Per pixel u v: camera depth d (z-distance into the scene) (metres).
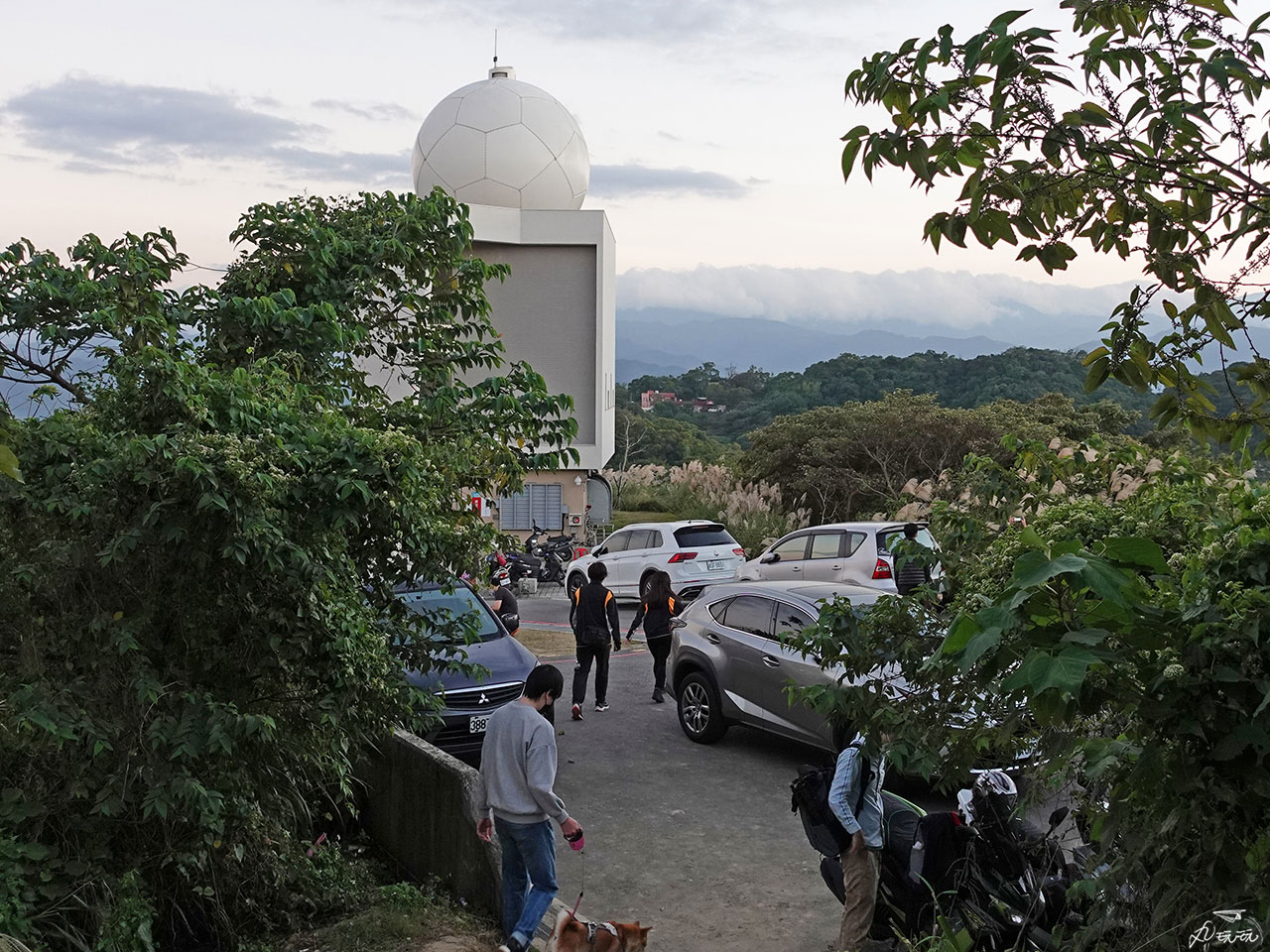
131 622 5.11
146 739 5.09
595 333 26.70
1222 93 2.53
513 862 5.64
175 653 5.43
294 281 8.28
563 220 26.25
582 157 27.38
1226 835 2.69
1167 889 3.09
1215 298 3.02
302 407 6.56
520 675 9.34
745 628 9.95
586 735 10.73
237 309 7.46
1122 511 4.43
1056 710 2.45
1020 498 5.88
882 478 31.81
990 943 4.82
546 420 8.47
